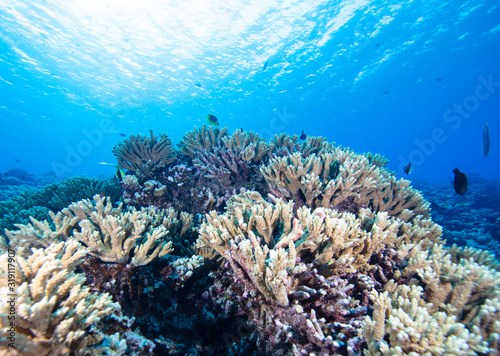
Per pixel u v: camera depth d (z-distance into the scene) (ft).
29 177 72.79
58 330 4.27
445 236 32.22
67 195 20.68
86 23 55.52
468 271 6.70
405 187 13.83
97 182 22.79
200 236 8.45
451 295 6.77
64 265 5.97
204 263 10.09
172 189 18.25
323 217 7.87
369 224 9.25
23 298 4.30
